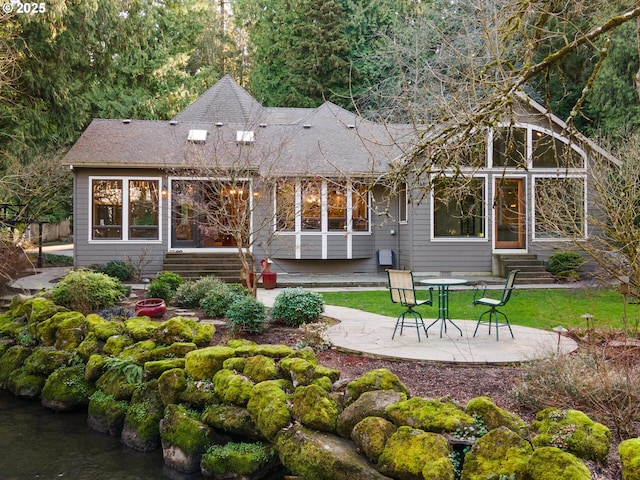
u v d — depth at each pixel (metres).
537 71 4.71
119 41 15.56
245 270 10.07
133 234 15.44
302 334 7.75
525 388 4.84
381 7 26.39
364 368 6.17
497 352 6.62
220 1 39.03
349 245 16.56
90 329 7.68
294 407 4.80
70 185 19.48
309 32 28.00
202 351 6.13
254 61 33.03
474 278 15.27
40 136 15.55
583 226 10.94
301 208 13.24
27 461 5.37
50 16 11.98
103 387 6.64
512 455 3.53
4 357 8.05
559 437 3.59
